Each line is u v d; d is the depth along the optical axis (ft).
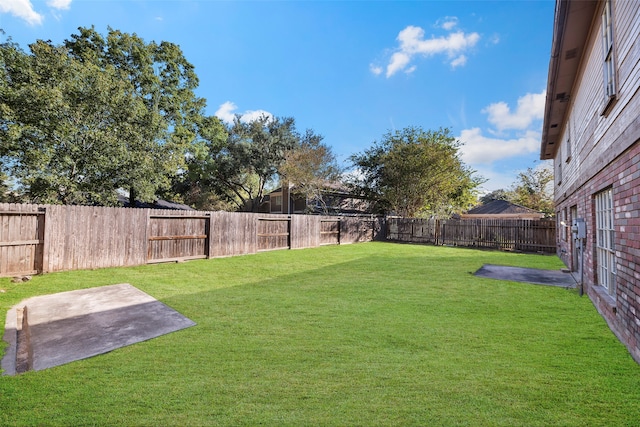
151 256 28.58
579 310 14.80
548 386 7.92
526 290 19.04
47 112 37.24
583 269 18.89
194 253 31.94
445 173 60.44
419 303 16.14
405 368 8.95
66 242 23.49
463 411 6.89
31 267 21.90
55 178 38.58
